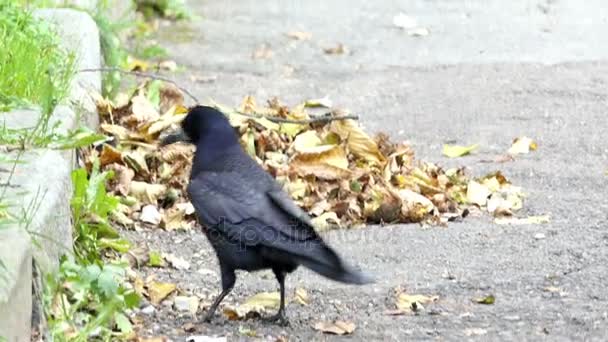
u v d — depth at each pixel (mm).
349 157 13750
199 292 10469
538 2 22016
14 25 13000
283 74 17922
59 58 12898
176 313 9953
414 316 9938
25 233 8555
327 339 9438
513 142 14930
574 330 9586
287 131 14203
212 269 11086
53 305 8992
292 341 9383
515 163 14297
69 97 12234
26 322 8344
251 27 20344
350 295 10406
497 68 18172
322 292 10484
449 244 11734
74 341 8711
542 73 17891
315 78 17781
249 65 18281
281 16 21141
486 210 12836
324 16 21188
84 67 13438
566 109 16328
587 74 17844
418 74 17953
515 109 16359
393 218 12469
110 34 15711
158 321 9773
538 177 13820
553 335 9484
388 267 11117
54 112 11398
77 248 10438
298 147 13711
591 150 14805
